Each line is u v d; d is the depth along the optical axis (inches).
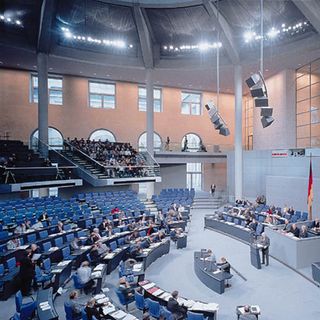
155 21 767.7
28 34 725.3
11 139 864.3
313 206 642.2
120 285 315.3
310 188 573.6
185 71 869.2
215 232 658.8
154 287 320.5
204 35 798.5
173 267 451.5
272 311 317.4
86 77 958.4
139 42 824.3
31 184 598.5
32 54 758.5
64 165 781.9
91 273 353.7
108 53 815.1
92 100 979.3
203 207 931.3
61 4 674.2
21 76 879.7
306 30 681.0
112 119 999.0
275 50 738.2
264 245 456.4
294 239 438.3
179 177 1103.6
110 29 775.1
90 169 774.5
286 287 378.6
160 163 992.2
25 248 406.9
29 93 889.5
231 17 714.8
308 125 812.6
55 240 454.0
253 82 422.0
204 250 446.0
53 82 927.7
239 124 836.6
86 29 759.7
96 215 635.5
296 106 854.5
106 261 411.5
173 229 588.7
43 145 768.9
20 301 264.1
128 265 383.9
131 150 917.2
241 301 341.1
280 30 717.3
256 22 719.1
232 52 776.3
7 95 861.8
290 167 772.6
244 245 563.2
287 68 840.9
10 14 665.6
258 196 870.4
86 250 429.4
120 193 871.7
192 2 673.6
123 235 513.3
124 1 674.8
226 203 965.2
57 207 655.8
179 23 765.9
